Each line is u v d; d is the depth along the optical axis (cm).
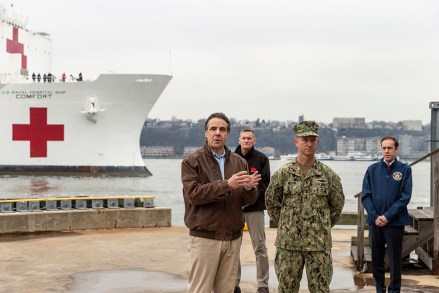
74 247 814
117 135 4112
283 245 390
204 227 378
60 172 4122
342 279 618
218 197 376
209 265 381
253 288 579
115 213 1012
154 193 3509
